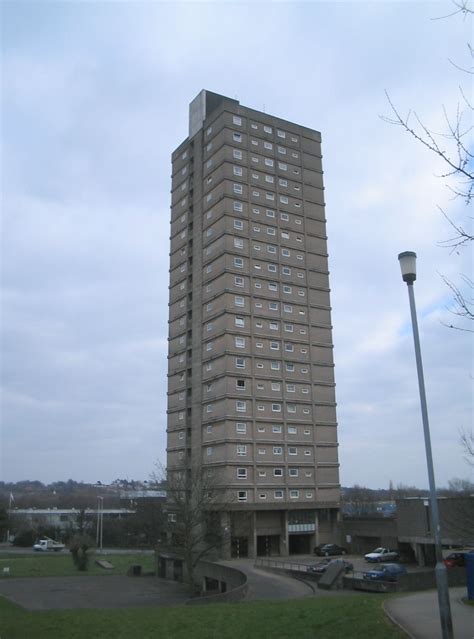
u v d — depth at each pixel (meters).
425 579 38.16
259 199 84.75
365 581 39.44
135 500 163.50
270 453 75.38
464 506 50.06
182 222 91.56
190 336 85.19
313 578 46.12
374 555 62.50
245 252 81.31
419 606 20.53
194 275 86.19
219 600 35.78
